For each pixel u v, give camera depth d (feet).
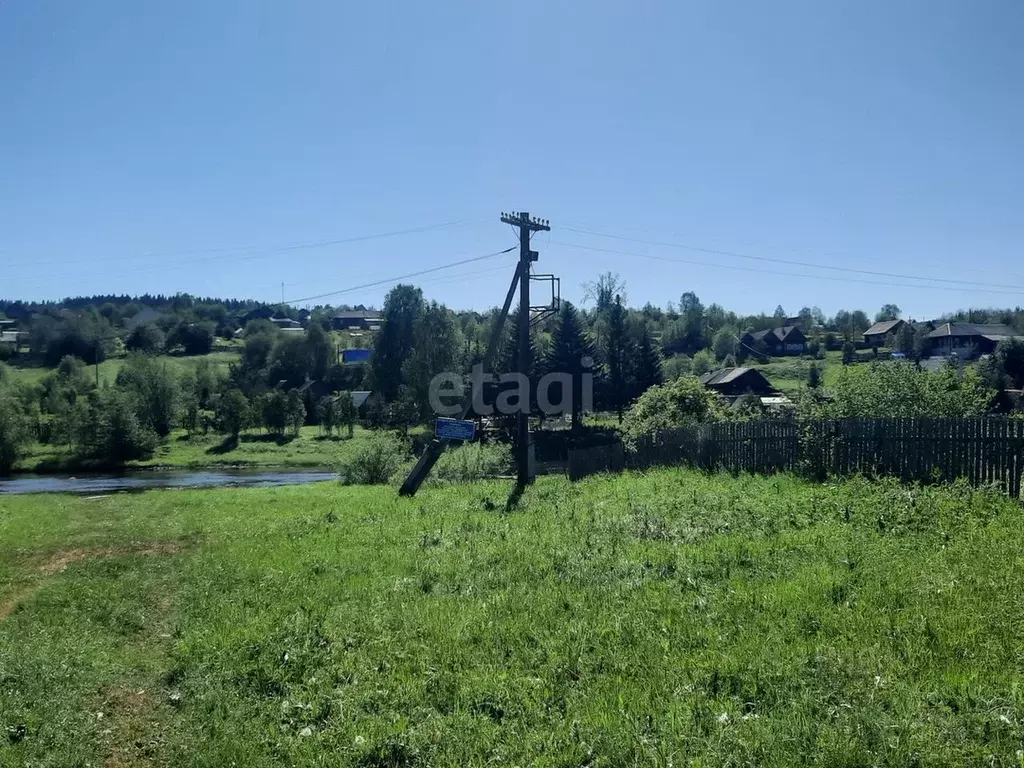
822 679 19.54
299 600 31.68
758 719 17.79
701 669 20.81
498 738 18.53
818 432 54.39
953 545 31.19
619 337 218.38
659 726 17.97
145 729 21.20
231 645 26.71
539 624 25.79
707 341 372.79
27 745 19.66
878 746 16.07
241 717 21.17
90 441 201.98
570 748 17.57
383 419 240.32
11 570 43.06
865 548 31.65
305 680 23.26
